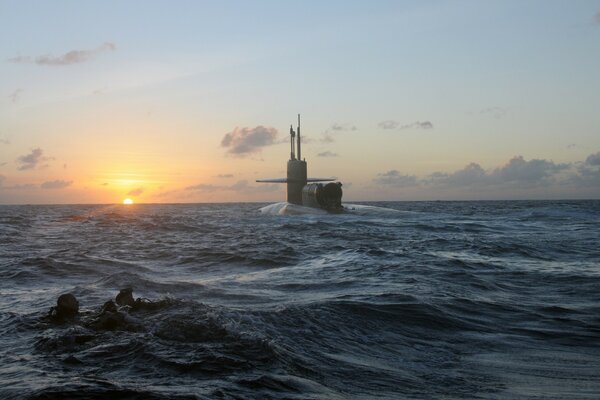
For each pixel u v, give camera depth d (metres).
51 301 15.18
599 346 10.83
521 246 31.73
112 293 16.00
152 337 9.76
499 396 7.89
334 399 7.38
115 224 66.12
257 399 7.11
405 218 71.88
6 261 25.67
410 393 7.95
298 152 87.56
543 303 14.95
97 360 8.64
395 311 13.17
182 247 34.75
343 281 18.88
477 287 17.56
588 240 36.91
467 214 83.19
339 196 80.06
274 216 80.56
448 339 11.28
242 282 19.20
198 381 7.67
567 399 7.78
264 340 9.68
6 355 9.16
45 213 119.25
